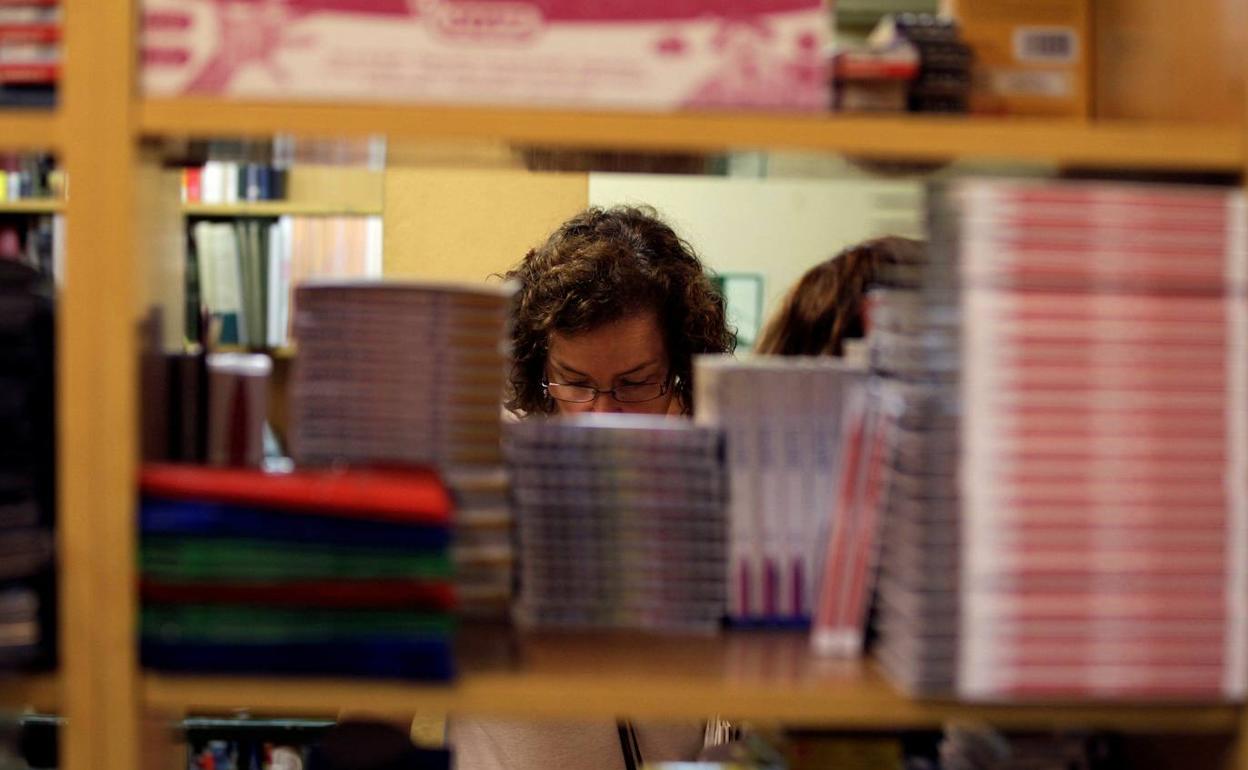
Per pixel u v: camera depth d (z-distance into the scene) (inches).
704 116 47.7
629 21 47.8
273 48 47.1
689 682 47.4
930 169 56.9
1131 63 58.6
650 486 54.8
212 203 186.4
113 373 46.8
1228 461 47.9
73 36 46.6
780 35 48.2
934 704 47.6
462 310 54.7
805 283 80.7
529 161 59.8
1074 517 47.3
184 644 46.9
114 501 46.8
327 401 54.4
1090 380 47.3
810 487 56.0
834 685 47.9
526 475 54.3
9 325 46.6
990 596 47.0
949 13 56.1
